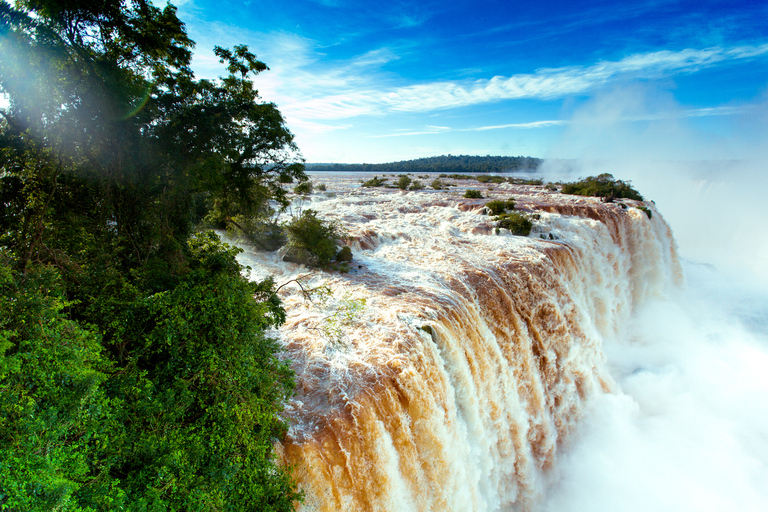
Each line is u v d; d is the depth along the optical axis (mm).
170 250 12891
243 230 23703
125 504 6254
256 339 9836
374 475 10508
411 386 12156
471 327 17250
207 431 7875
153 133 13398
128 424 7223
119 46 11422
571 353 22812
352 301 15586
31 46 8664
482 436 15148
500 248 26906
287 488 8359
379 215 37844
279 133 17531
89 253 10422
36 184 9641
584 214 38562
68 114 9836
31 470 5035
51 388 5824
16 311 6156
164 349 8398
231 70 16766
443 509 12500
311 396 11211
